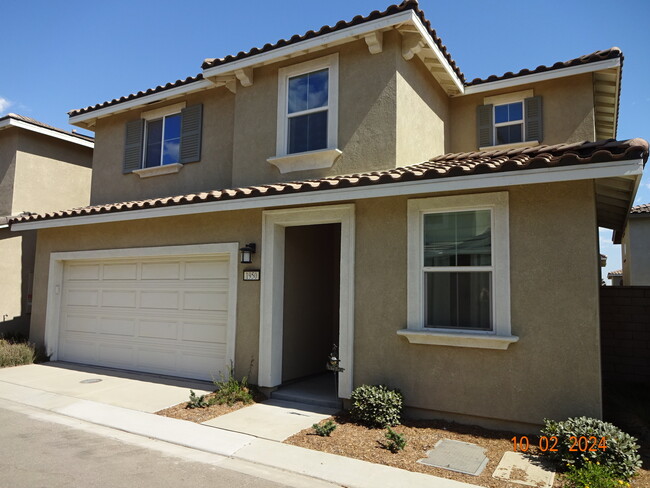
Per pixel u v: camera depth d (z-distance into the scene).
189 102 11.28
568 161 5.61
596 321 5.81
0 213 13.92
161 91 11.23
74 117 12.61
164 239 9.66
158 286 9.91
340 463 5.20
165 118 11.71
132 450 5.66
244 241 8.59
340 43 8.81
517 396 6.12
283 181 9.22
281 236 8.48
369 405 6.46
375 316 7.13
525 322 6.17
